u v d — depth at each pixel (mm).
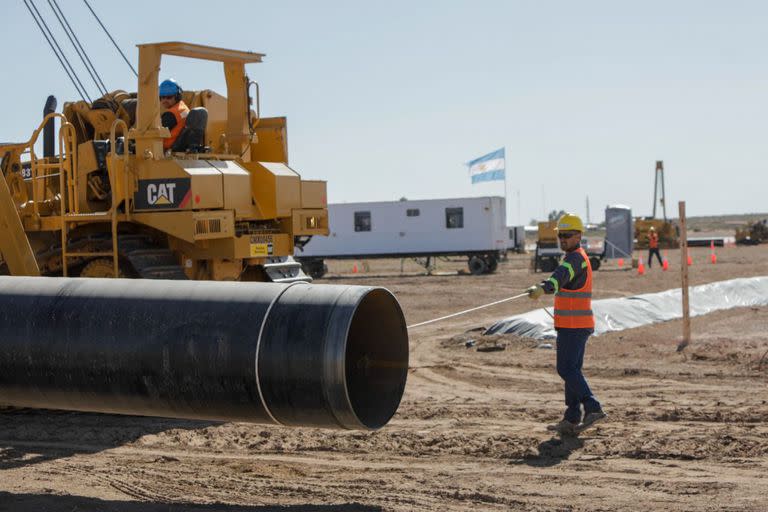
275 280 11273
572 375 8672
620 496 6500
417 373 12672
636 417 9164
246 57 11477
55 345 6402
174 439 8719
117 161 10109
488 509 6230
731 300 20484
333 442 8438
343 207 42031
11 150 11422
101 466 7656
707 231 139875
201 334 6109
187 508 6207
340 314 5949
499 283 32656
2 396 6730
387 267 50281
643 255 54344
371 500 6477
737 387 10875
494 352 14461
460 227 40812
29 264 10391
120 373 6273
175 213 10000
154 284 6535
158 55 10305
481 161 48375
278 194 11188
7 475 7289
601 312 16781
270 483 7004
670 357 13180
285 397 5957
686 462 7441
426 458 7848
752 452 7648
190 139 10891
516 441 8281
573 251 8734
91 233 10812
